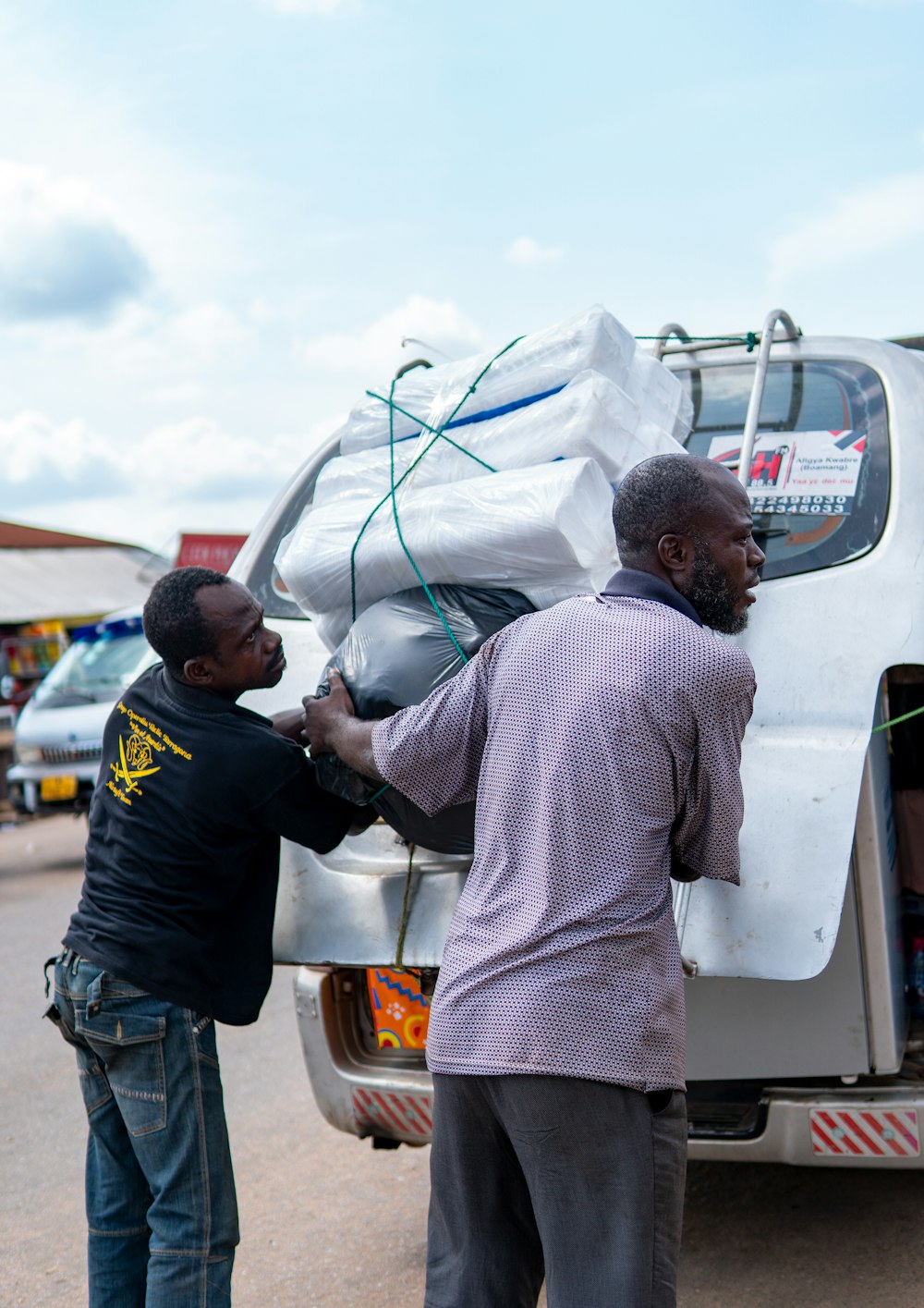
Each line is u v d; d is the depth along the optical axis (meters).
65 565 21.75
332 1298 3.06
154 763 2.47
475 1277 2.06
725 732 2.00
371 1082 2.95
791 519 2.76
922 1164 2.52
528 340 2.65
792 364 3.15
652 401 2.81
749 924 2.28
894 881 2.62
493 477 2.43
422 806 2.19
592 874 1.92
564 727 1.97
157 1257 2.40
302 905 2.71
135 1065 2.41
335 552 2.56
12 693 13.06
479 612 2.41
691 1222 3.23
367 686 2.37
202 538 13.31
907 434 2.82
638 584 2.10
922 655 2.48
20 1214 3.73
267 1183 3.76
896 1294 2.77
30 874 9.94
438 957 2.52
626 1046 1.87
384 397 2.80
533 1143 1.91
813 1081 2.62
